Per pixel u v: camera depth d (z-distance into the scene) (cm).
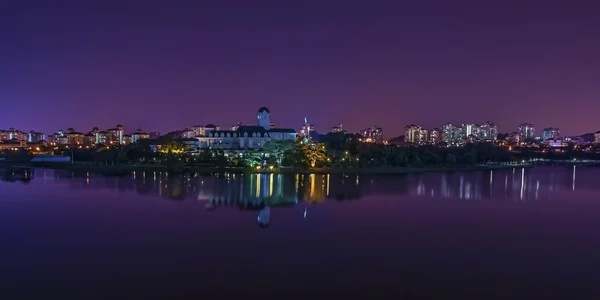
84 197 16100
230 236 10206
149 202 14962
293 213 13188
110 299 6675
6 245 9350
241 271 7844
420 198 16938
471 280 7569
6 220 11812
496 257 8838
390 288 7181
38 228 10869
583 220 12738
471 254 9025
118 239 9862
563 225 11956
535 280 7594
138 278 7475
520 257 8856
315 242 9756
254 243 9612
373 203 15425
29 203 14662
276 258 8581
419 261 8512
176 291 6962
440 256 8844
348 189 19462
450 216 13112
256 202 15225
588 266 8350
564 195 19025
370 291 7050
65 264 8144
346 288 7156
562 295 6994
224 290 7019
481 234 10744
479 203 15962
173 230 10744
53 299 6656
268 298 6750
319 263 8312
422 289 7156
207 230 10775
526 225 11888
